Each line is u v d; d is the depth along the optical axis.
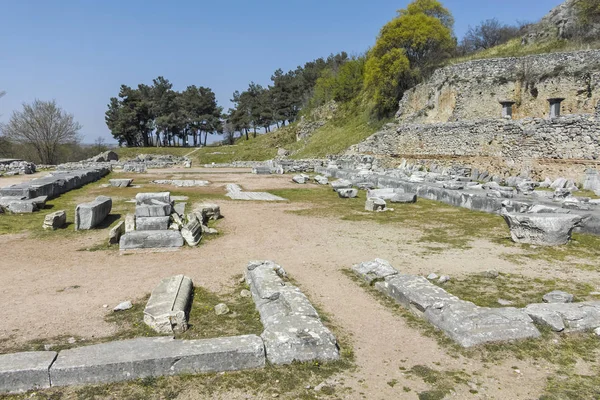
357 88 58.59
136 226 11.28
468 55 45.88
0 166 34.28
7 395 4.40
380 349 5.40
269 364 4.97
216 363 4.82
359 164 31.91
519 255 9.73
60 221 12.87
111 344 5.01
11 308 6.69
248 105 88.12
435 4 45.97
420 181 21.91
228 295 7.32
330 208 16.94
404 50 42.84
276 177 30.80
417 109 40.09
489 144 27.23
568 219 10.43
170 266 9.00
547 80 31.47
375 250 10.37
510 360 5.11
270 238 11.68
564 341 5.53
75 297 7.17
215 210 14.34
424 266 8.97
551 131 23.05
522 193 16.88
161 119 77.00
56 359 4.68
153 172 35.75
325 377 4.76
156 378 4.66
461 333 5.54
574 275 8.27
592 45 34.31
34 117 52.03
